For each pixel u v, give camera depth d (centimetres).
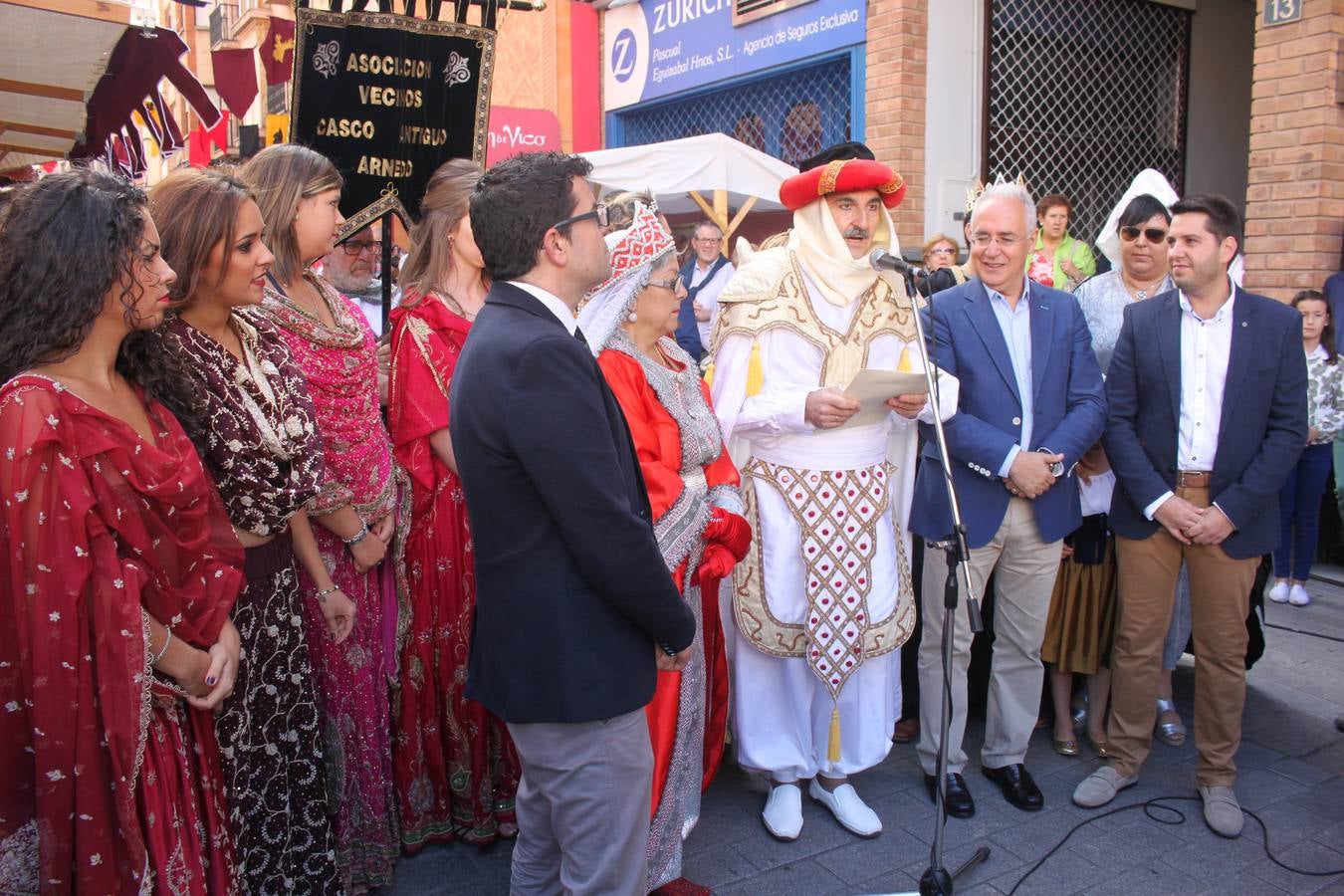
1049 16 724
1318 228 534
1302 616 500
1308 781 338
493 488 186
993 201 313
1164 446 315
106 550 171
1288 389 302
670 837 255
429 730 288
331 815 262
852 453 298
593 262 198
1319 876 284
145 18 448
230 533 204
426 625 284
